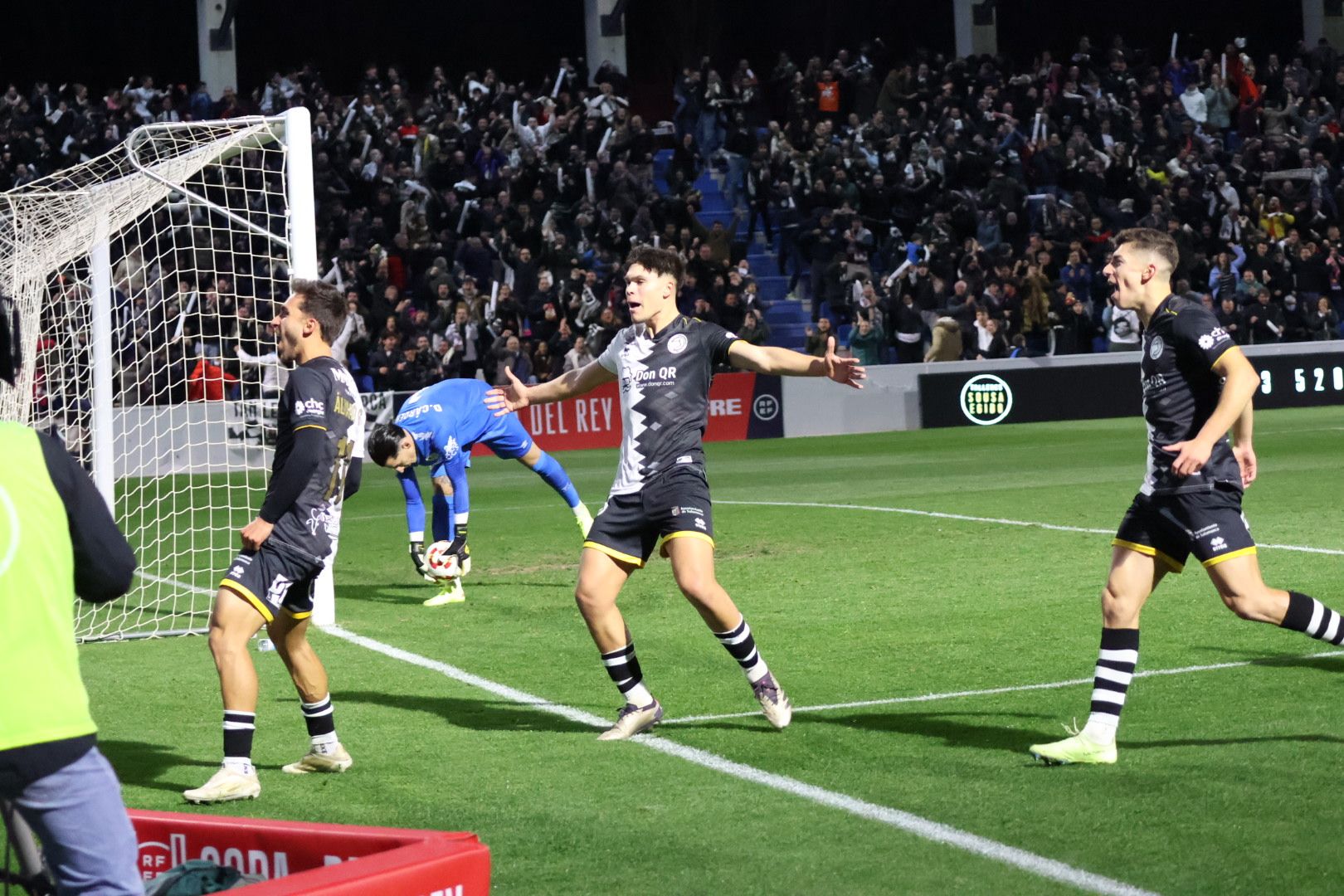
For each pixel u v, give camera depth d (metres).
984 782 4.99
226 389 18.84
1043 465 17.50
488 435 9.83
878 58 30.77
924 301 25.03
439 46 31.50
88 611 9.56
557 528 13.00
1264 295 25.98
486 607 9.06
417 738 5.88
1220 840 4.30
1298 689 6.20
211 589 10.58
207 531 14.03
